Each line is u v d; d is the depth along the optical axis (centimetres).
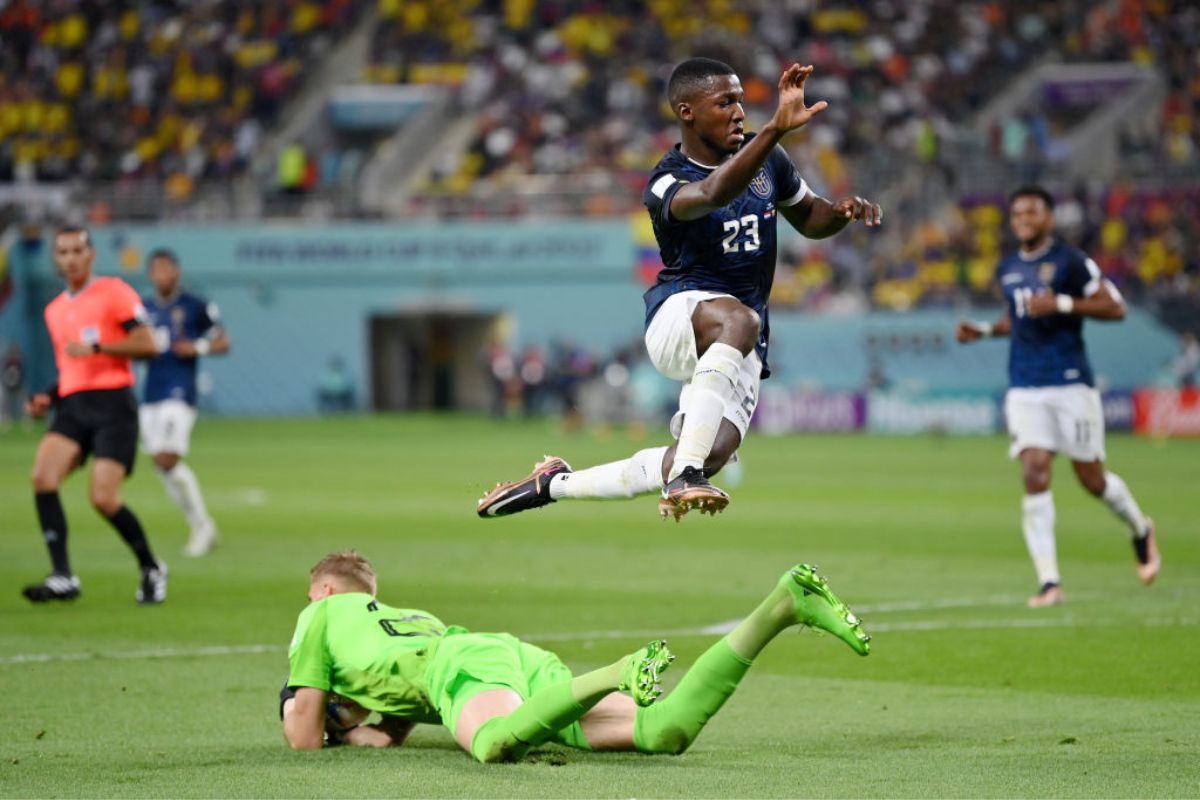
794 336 14700
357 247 15625
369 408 15925
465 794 2053
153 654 3453
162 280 5366
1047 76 16750
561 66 16800
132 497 7750
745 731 2598
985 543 5662
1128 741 2464
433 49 17125
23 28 17212
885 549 5488
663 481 2331
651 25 17150
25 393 15350
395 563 5141
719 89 2372
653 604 4209
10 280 15212
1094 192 15175
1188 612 3959
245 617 4003
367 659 2373
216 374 15750
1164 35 17162
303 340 15738
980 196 15312
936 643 3512
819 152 15412
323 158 16262
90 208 15600
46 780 2195
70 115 16725
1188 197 15212
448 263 15625
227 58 16950
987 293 14788
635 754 2341
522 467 9300
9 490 8062
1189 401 12850
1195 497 7362
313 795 2062
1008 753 2370
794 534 6000
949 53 16988
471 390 16738
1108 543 5647
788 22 17112
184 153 16338
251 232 15562
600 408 14212
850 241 15200
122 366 4225
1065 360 4103
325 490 7925
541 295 15650
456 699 2306
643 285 15525
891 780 2141
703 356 2330
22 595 4181
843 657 3359
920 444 11912
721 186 2212
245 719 2733
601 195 15662
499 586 4569
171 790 2114
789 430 13638
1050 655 3341
